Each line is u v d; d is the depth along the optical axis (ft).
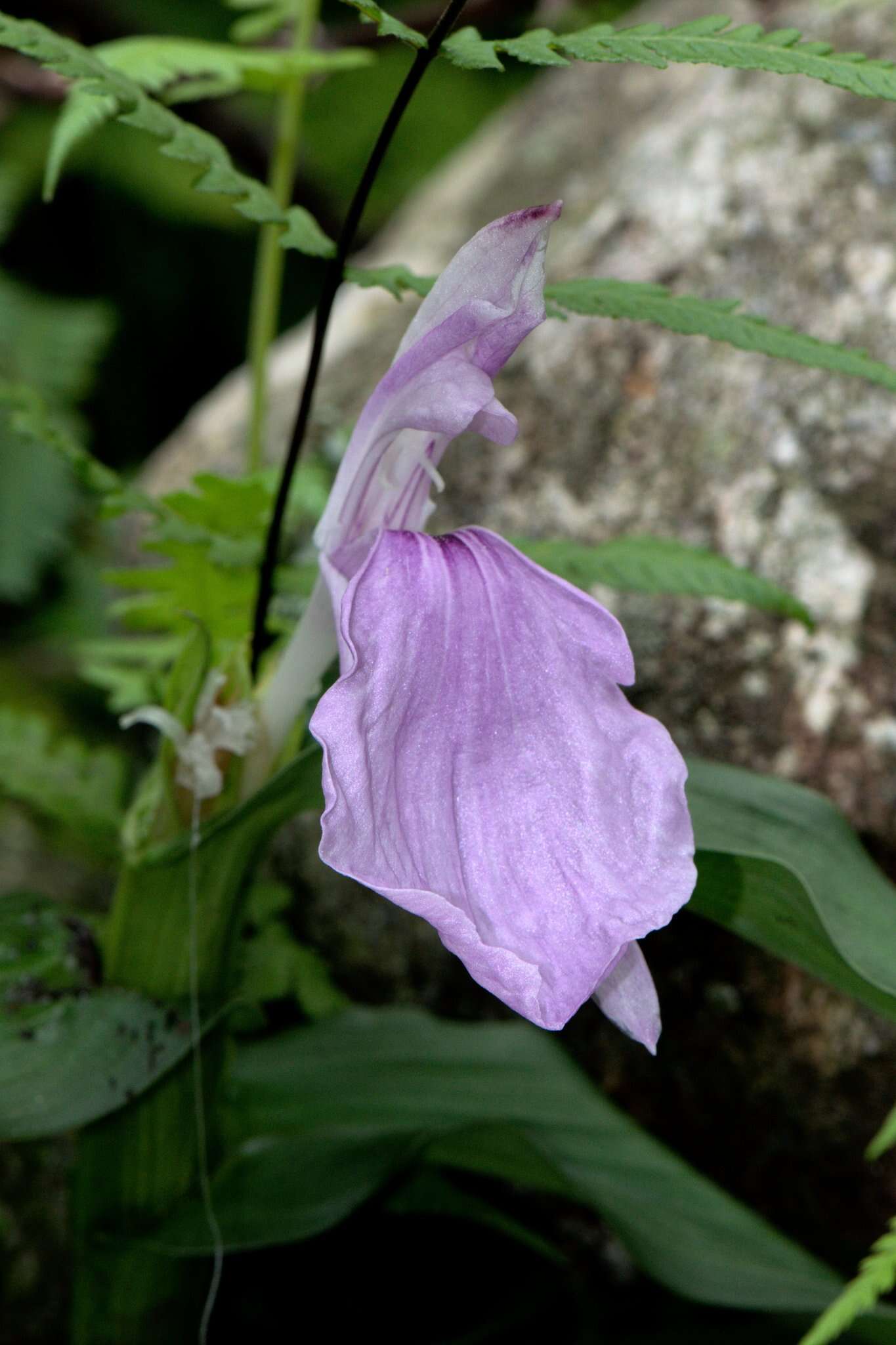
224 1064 1.27
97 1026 1.21
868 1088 1.35
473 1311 1.45
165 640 1.49
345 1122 1.34
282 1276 1.44
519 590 1.09
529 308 1.12
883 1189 1.35
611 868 1.07
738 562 1.43
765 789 1.25
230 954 1.25
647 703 1.43
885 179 1.49
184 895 1.22
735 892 1.19
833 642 1.39
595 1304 1.41
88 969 1.24
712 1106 1.40
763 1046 1.38
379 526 1.15
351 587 1.08
